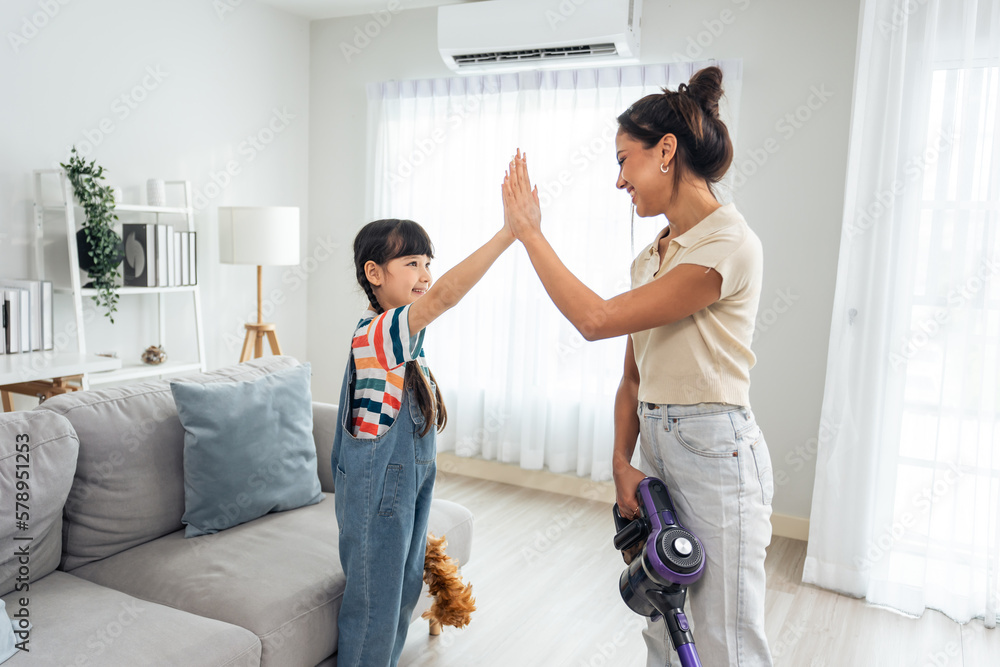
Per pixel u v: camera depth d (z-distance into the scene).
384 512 1.64
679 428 1.24
